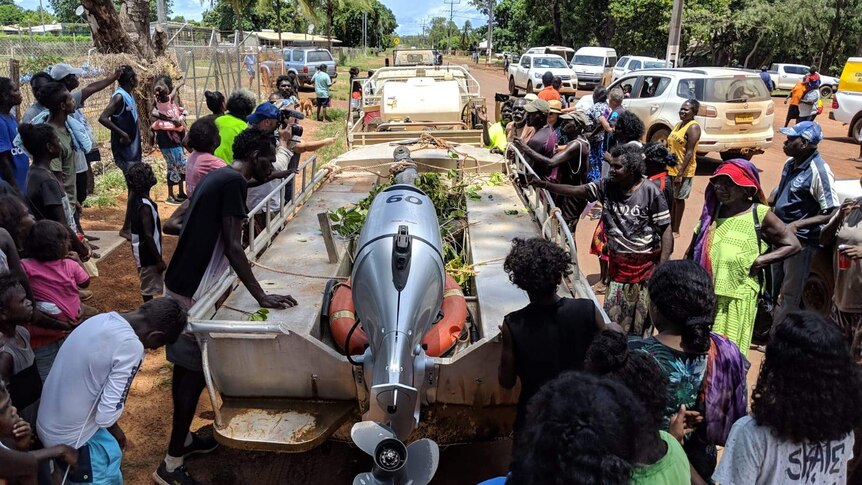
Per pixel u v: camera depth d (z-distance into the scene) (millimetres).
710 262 4242
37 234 4051
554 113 7035
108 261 7699
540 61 28141
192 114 17625
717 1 41219
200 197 3918
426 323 3408
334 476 4082
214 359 3691
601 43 48281
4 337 3348
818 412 2207
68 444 2893
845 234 4281
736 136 12016
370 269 3521
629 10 41438
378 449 2684
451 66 12156
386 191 4309
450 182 6852
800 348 2230
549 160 6227
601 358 2406
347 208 6309
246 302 4246
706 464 2951
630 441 1756
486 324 3877
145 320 3053
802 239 5109
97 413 2879
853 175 12898
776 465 2303
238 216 3928
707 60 49125
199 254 3959
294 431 3574
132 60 12727
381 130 9703
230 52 21516
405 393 2965
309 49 31969
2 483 2707
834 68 42719
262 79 24500
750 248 4137
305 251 5207
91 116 12422
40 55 13703
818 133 5074
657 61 28531
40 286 4035
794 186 5227
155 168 11930
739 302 4184
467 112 11047
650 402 2346
